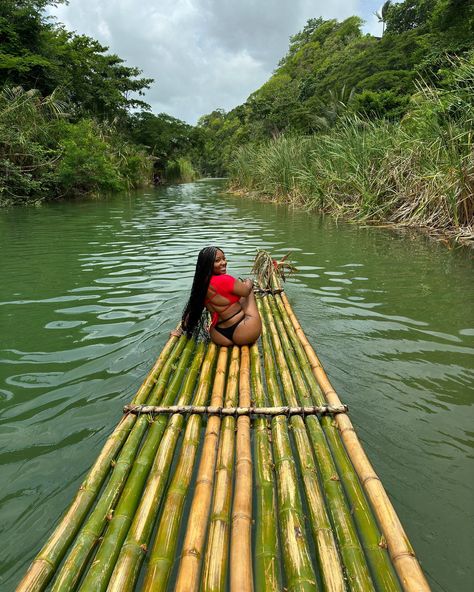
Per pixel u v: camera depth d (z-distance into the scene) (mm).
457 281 4969
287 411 2355
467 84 7598
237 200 16359
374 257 6219
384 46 27703
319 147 12648
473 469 2070
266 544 1591
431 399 2650
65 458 2180
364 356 3207
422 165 8281
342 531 1637
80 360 3189
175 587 1425
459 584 1524
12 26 17109
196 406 2385
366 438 2295
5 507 1873
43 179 15133
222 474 1905
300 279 5184
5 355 3270
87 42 27109
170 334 3590
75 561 1508
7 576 1562
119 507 1754
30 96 15578
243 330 3238
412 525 1764
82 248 7074
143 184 27078
